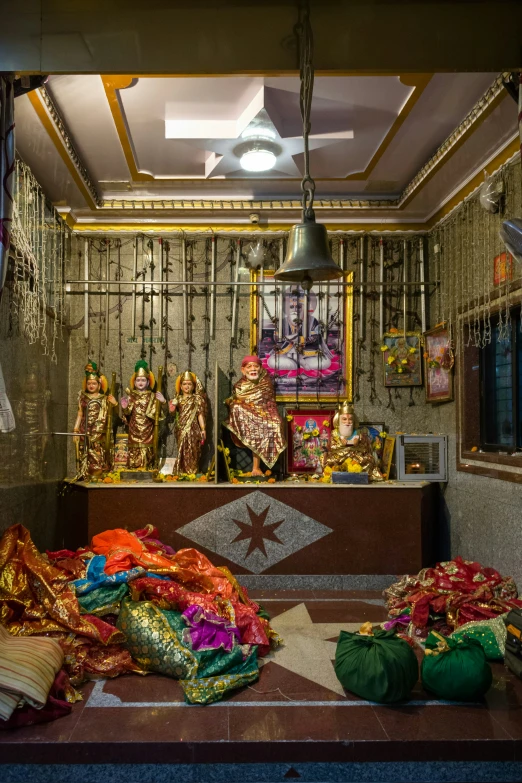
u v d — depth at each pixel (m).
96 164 5.06
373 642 3.34
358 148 4.82
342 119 4.40
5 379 4.20
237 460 5.95
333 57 3.02
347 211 5.90
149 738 2.83
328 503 5.35
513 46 3.02
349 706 3.17
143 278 6.18
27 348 4.71
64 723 2.98
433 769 2.82
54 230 5.57
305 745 2.80
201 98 4.12
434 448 5.69
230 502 5.34
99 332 6.15
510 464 4.52
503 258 4.62
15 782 2.77
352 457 5.66
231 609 3.82
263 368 5.91
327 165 5.12
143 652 3.54
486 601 4.12
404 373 6.17
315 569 5.32
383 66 3.03
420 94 4.02
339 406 6.15
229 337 6.21
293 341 6.18
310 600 4.99
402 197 5.65
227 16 2.99
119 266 6.18
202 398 5.84
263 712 3.10
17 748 2.78
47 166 4.83
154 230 6.14
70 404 6.07
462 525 5.36
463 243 5.34
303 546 5.33
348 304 6.21
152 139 4.68
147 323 6.18
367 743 2.81
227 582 4.19
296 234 3.29
